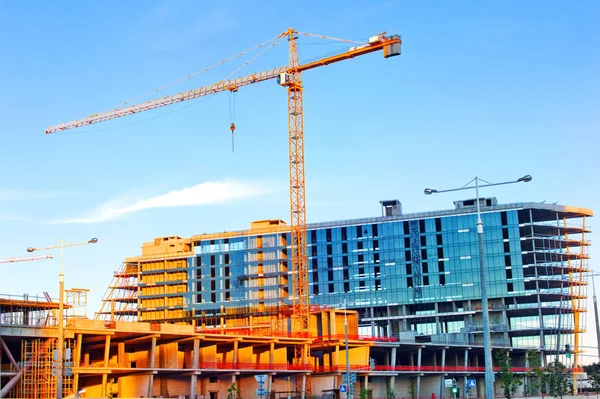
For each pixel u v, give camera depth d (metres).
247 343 146.12
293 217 182.12
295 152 183.00
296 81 182.38
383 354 184.62
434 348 187.25
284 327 189.50
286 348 156.12
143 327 122.31
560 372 151.50
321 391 158.12
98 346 124.56
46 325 113.88
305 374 154.00
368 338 172.00
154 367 122.88
